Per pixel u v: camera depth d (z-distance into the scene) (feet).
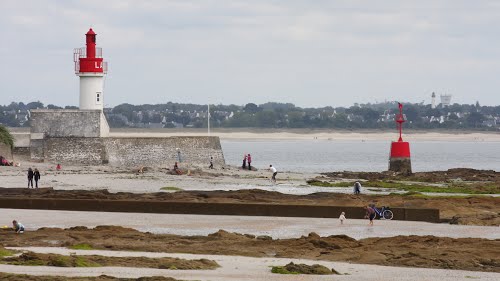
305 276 232.94
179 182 538.88
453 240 294.05
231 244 285.64
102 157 639.76
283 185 545.85
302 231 327.88
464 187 530.27
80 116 640.99
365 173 652.07
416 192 488.85
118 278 221.46
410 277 234.17
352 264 253.03
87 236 298.15
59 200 388.37
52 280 215.72
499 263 253.03
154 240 292.81
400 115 650.84
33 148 638.53
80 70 655.76
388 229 334.24
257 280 226.79
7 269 233.35
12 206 392.06
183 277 228.63
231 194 429.38
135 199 399.65
